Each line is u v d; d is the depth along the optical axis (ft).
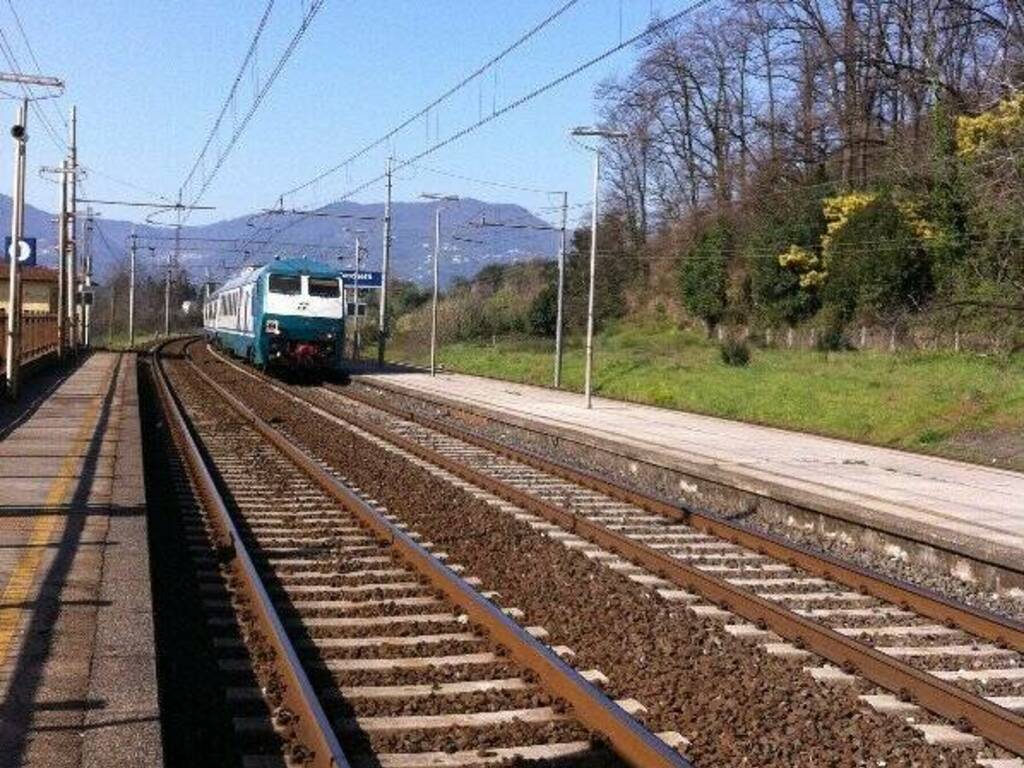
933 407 97.91
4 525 41.68
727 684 28.37
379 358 185.68
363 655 30.71
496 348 224.53
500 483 60.23
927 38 193.36
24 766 19.63
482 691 27.48
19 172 100.83
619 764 23.15
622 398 127.95
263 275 149.18
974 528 47.14
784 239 205.67
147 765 19.71
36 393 108.58
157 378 144.56
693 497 65.16
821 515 54.75
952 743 25.27
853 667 30.32
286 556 42.83
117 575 33.86
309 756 23.15
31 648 26.48
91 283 242.78
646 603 36.65
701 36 252.83
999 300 137.59
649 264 266.16
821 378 126.52
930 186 175.52
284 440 77.00
